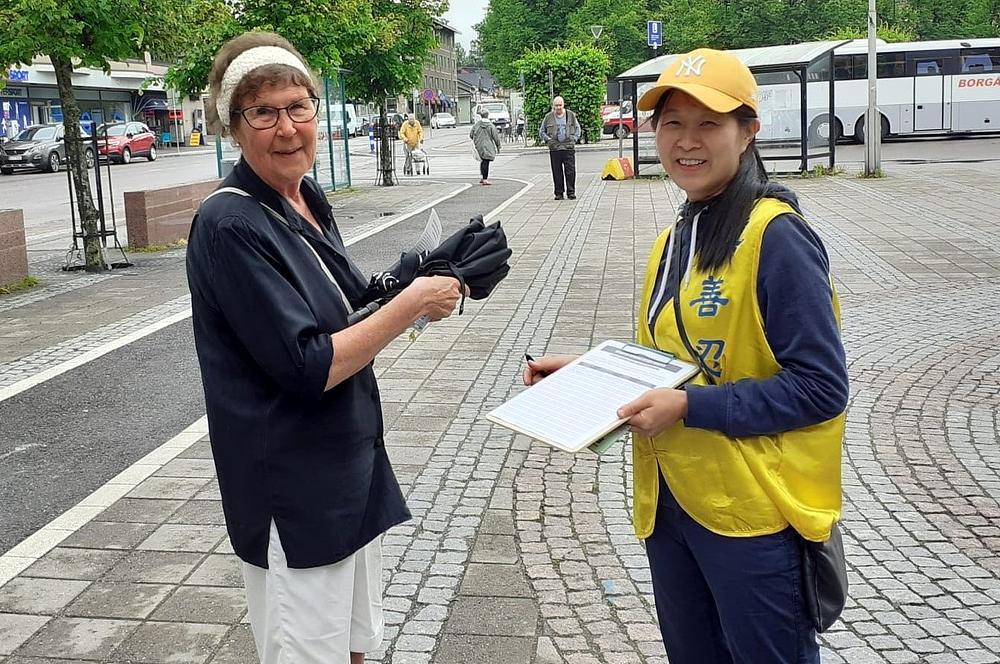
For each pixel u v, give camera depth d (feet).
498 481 16.66
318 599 8.14
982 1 176.55
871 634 11.76
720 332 7.28
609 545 14.20
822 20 168.45
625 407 6.95
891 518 15.14
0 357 25.96
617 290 32.40
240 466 7.98
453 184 79.00
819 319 6.96
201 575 13.44
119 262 41.45
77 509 15.81
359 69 77.15
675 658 8.30
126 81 174.60
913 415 19.76
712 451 7.36
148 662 11.34
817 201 54.65
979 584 12.97
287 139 7.89
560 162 62.08
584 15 188.96
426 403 20.97
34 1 35.68
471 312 29.76
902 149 95.81
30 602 12.78
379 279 8.38
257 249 7.58
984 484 16.34
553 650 11.41
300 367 7.47
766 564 7.32
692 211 7.72
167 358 25.49
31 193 83.56
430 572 13.38
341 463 8.13
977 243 38.70
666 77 7.44
